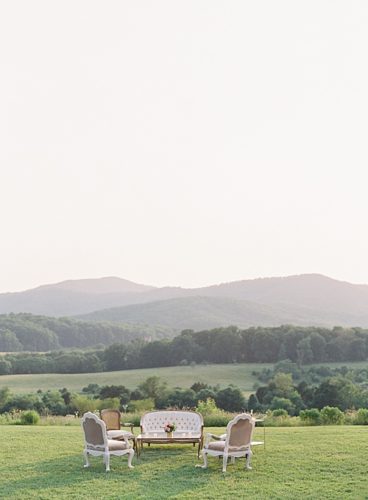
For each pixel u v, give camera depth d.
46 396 75.75
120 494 15.03
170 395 75.25
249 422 17.56
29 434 23.77
